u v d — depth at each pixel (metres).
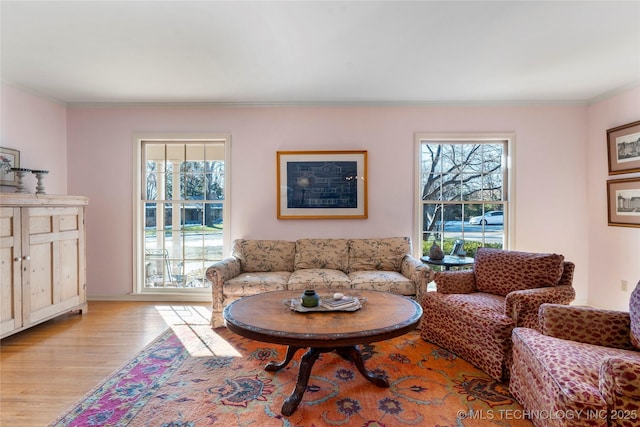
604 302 3.42
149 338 2.71
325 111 3.74
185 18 2.07
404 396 1.87
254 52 2.53
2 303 2.53
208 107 3.75
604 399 1.21
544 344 1.61
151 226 3.91
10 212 2.58
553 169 3.66
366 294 2.32
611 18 2.08
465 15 2.06
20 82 3.12
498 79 3.06
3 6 1.93
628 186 3.13
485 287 2.64
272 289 2.94
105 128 3.77
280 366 2.16
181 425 1.63
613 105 3.32
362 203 3.74
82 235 3.29
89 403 1.81
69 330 2.88
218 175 3.88
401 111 3.72
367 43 2.40
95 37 2.30
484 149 3.79
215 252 3.89
